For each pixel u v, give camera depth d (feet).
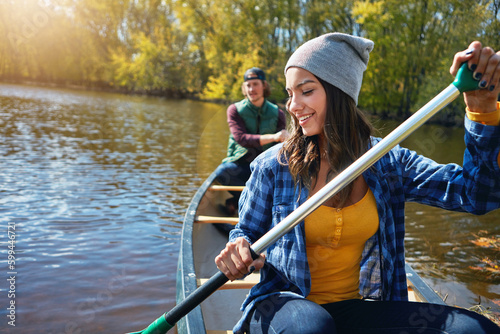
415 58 54.03
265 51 79.41
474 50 3.46
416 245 12.64
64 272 10.39
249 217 4.42
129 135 37.32
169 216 15.03
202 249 9.97
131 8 108.27
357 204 4.12
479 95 3.69
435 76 51.83
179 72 105.19
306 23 74.74
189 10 89.45
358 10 58.03
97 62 113.29
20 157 24.44
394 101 56.49
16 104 61.46
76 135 35.17
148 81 106.01
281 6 76.38
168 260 11.29
